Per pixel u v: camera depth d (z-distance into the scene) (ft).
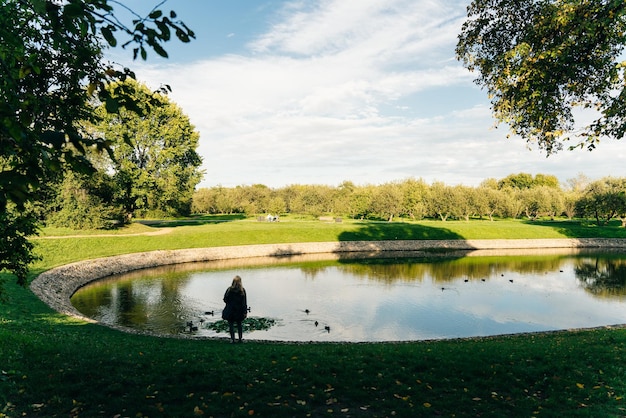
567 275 120.67
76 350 34.58
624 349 38.27
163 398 24.62
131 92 14.07
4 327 43.57
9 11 15.92
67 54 17.12
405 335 65.31
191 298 86.48
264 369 30.78
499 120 43.70
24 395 24.36
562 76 38.55
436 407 24.62
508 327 71.05
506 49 45.01
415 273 120.88
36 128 12.42
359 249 176.65
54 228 143.23
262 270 124.57
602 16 33.71
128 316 72.38
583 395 27.09
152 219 259.80
